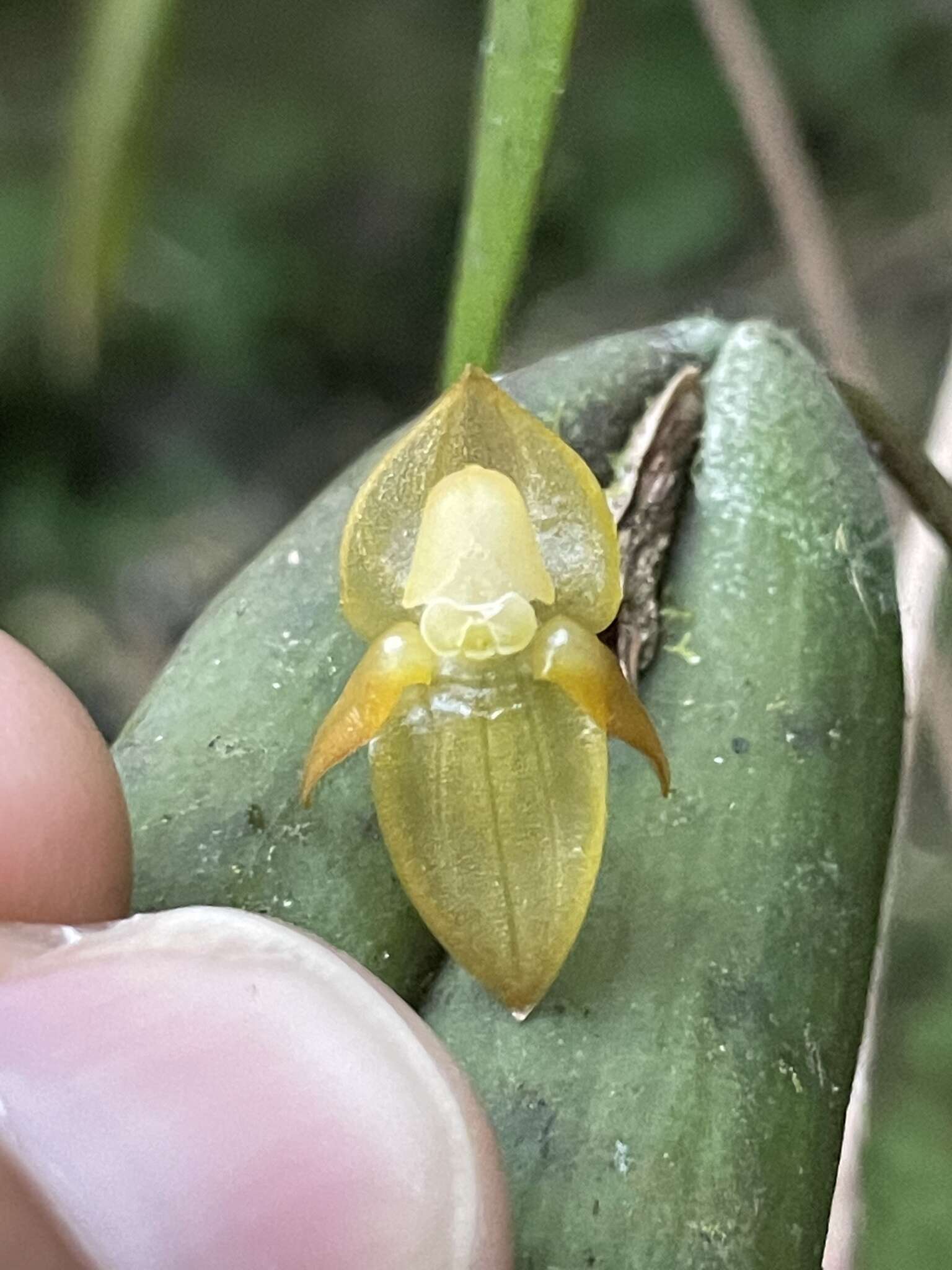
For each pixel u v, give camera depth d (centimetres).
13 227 11
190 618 11
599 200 12
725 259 11
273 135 12
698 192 11
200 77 13
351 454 12
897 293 11
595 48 12
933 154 12
